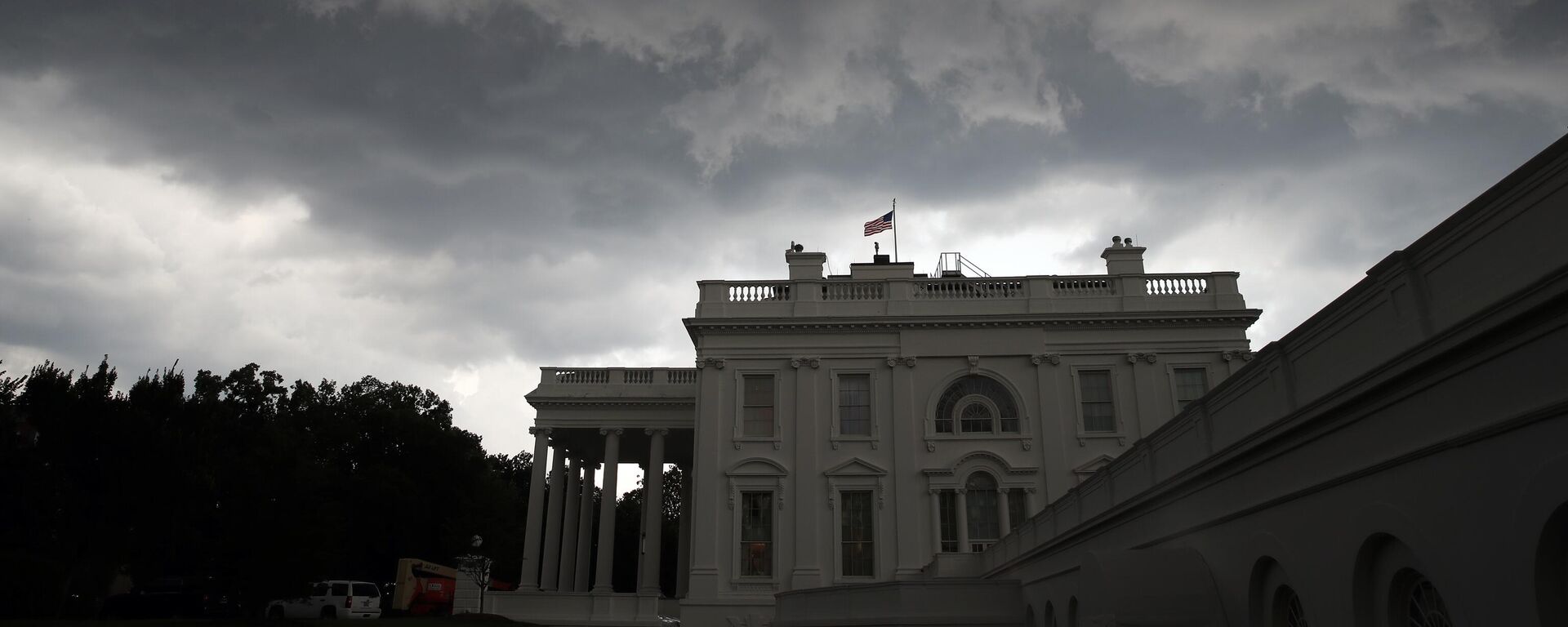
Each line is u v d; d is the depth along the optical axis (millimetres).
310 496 35000
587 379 53406
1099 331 43719
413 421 70812
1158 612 17312
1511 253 10211
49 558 28875
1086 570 19688
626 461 60875
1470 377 10844
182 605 41344
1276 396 15219
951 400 43625
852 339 44625
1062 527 26500
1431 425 11531
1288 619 15719
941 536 41312
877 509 41875
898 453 42531
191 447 31484
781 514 42156
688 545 59188
